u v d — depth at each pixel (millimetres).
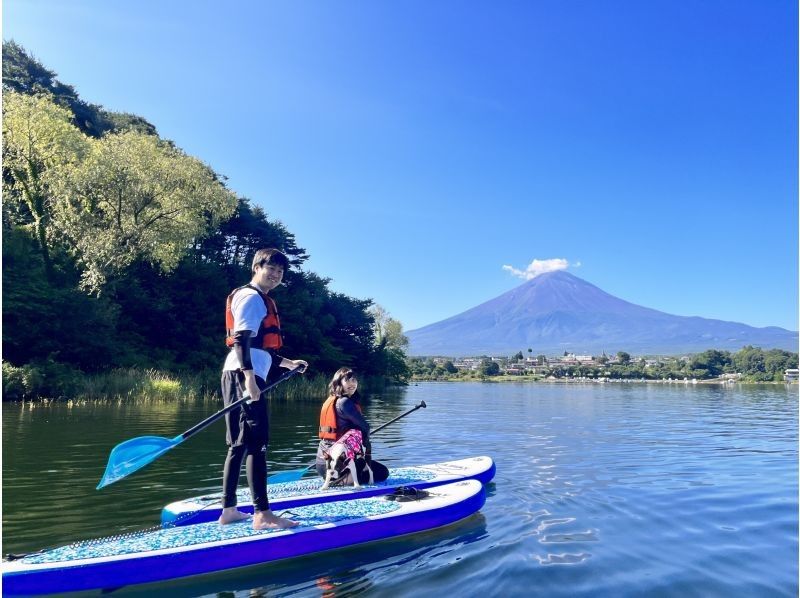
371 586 3379
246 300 3973
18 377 17703
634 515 5094
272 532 3918
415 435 11656
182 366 28750
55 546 4043
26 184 26547
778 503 5621
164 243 28031
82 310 23391
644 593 3285
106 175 25203
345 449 5598
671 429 13492
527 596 3217
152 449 4145
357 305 49781
